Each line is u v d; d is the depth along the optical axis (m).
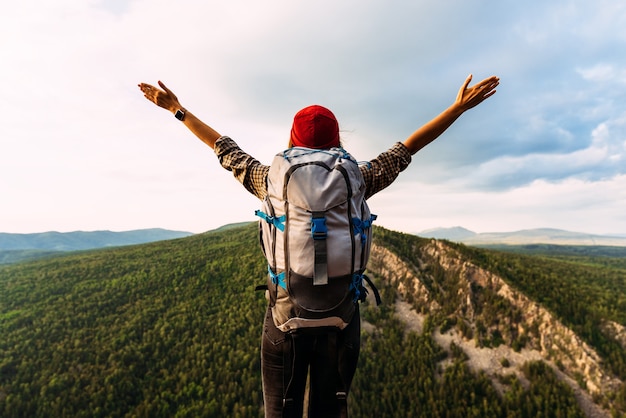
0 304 168.62
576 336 95.88
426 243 154.25
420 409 86.38
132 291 173.88
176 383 99.31
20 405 87.94
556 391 84.19
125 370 104.06
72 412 86.50
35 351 118.06
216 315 137.88
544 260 196.88
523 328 104.94
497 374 94.31
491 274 125.12
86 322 141.88
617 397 80.94
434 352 103.56
